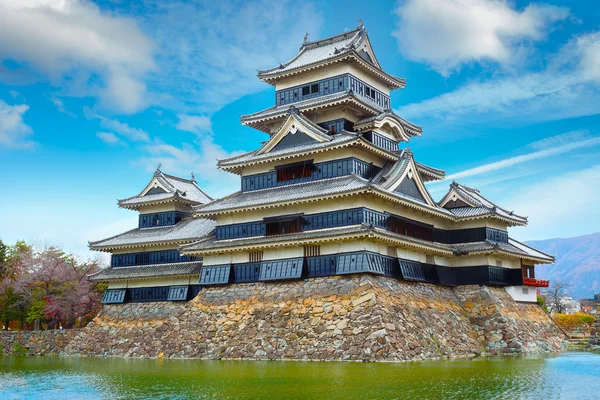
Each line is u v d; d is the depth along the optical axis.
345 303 52.97
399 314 52.81
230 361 53.59
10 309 92.06
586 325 96.56
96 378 43.31
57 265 91.56
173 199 76.75
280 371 42.75
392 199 57.78
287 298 57.06
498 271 68.50
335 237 54.56
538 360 51.66
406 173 62.06
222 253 63.75
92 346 71.31
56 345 74.25
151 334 67.19
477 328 63.16
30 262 92.88
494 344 61.38
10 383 41.59
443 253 64.94
